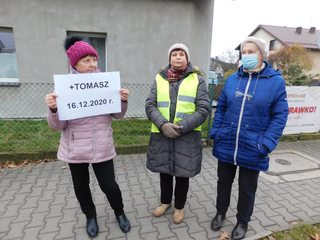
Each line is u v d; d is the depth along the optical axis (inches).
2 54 274.5
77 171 102.1
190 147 106.8
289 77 380.8
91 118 97.0
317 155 212.2
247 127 96.4
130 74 295.3
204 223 119.6
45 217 122.5
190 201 137.6
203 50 308.3
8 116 277.1
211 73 542.6
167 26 293.0
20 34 266.2
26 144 200.2
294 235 110.6
